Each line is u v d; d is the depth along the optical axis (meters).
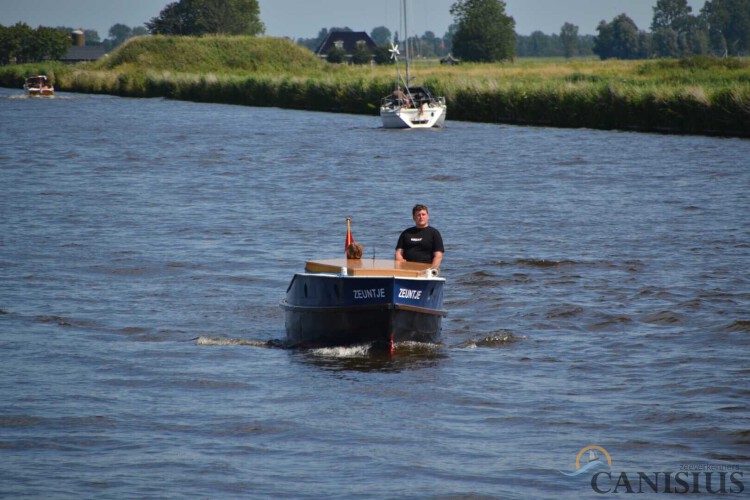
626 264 76.44
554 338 56.38
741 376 48.41
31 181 128.12
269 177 135.00
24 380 47.56
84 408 43.50
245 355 52.78
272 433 40.66
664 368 50.06
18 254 79.44
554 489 35.38
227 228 92.81
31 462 37.22
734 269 74.25
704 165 146.62
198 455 38.12
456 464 37.50
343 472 36.62
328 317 52.84
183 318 60.91
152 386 46.97
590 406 44.28
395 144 188.38
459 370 49.84
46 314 60.97
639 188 121.69
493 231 91.50
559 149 174.50
